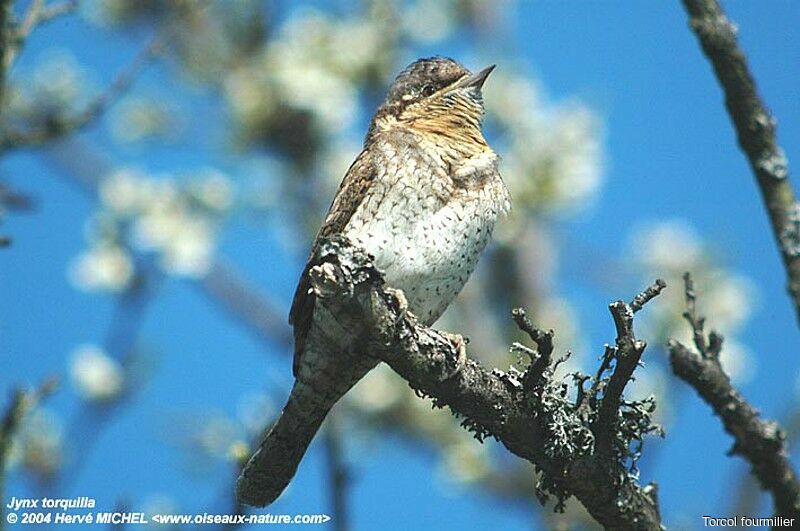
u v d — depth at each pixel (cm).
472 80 999
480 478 1383
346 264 664
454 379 693
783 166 704
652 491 722
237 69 1602
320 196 1510
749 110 704
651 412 706
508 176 1437
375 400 1408
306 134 1510
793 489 686
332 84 1499
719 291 1377
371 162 891
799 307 686
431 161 884
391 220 871
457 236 880
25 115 1264
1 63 849
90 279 1385
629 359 653
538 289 1422
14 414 707
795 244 696
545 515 1273
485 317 1419
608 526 714
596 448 694
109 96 922
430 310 903
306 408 802
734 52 700
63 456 988
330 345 743
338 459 866
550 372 712
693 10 707
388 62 1555
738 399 688
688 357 688
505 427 701
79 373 1131
